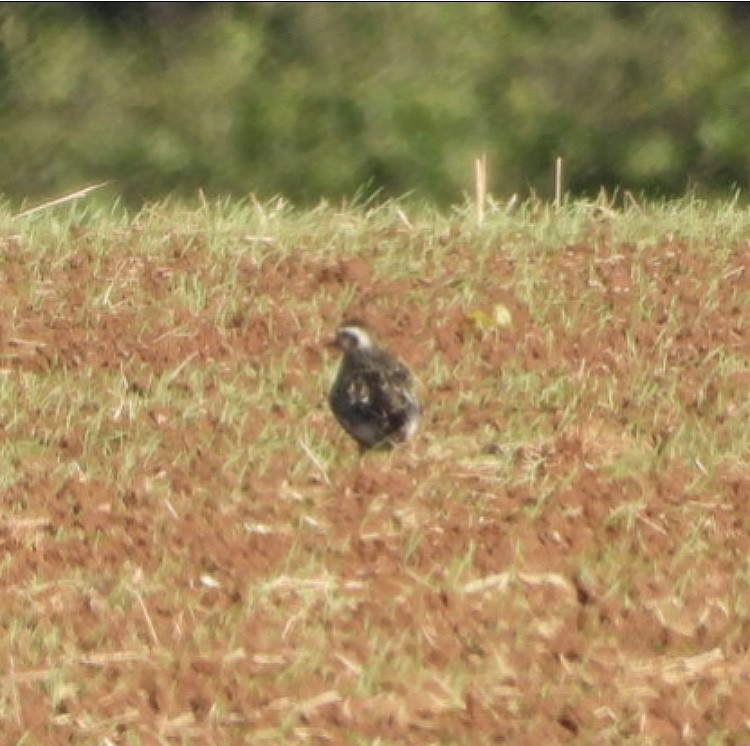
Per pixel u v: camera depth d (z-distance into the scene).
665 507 35.19
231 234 49.38
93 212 53.81
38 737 28.72
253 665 30.33
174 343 42.16
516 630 31.45
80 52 80.62
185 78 80.62
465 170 79.75
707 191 81.06
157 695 29.56
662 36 82.38
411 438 36.84
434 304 44.66
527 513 34.84
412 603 32.06
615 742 28.80
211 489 35.69
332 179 79.31
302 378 40.59
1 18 80.69
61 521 34.50
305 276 46.38
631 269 46.88
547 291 45.44
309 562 33.19
